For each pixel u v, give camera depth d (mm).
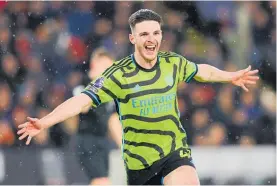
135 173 18609
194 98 35094
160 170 18281
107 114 25625
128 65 18203
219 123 34719
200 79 19109
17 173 29531
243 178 30281
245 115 35125
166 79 18234
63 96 34406
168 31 37375
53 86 34688
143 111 18078
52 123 17109
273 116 35500
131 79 18047
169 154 18219
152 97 18062
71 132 30359
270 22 38062
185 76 18750
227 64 36906
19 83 34688
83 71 35688
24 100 34125
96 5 37719
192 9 37906
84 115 25922
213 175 30219
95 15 37531
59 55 36031
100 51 24562
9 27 36781
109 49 36375
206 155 30422
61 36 36844
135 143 18328
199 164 30281
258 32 37906
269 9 38188
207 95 35250
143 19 17891
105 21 37500
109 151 26172
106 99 18016
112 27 37375
